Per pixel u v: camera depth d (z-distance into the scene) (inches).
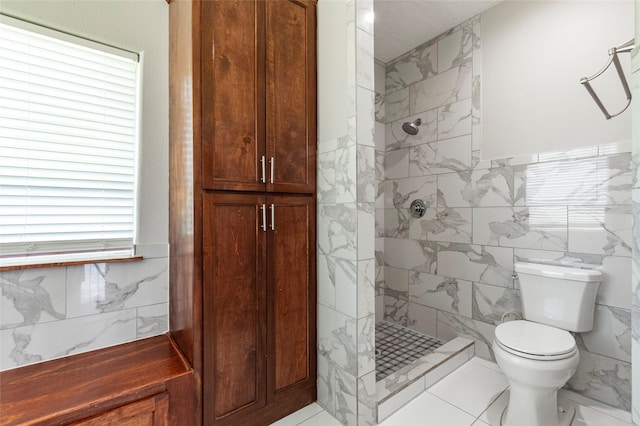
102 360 51.2
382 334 97.8
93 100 55.6
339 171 59.9
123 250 59.1
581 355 67.6
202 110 50.2
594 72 66.0
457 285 89.8
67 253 53.6
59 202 52.7
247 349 55.7
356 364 56.2
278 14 59.5
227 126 52.9
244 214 55.3
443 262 93.2
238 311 54.5
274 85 58.8
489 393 69.3
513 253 78.0
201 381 50.0
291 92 61.3
